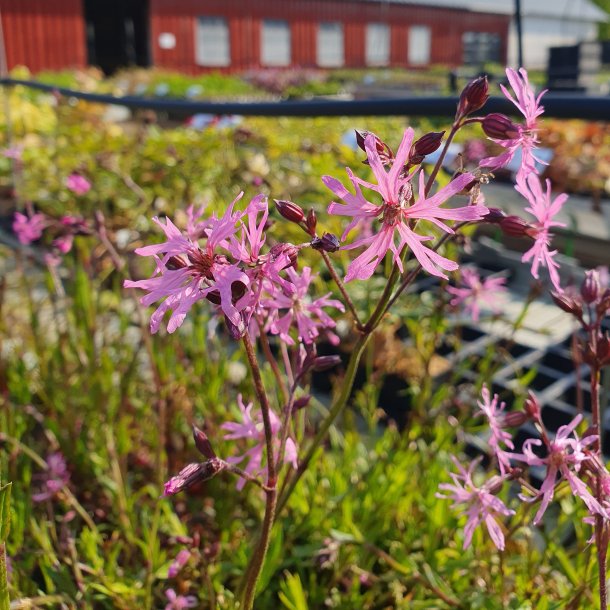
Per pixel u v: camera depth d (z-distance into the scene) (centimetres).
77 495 170
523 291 302
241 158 233
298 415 141
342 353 229
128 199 259
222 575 131
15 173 293
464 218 65
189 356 199
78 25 1809
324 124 400
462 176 65
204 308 179
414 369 222
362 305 175
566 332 257
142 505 157
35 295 271
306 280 85
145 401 184
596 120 105
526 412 84
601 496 75
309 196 207
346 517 133
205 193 232
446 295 179
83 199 277
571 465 77
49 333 238
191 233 83
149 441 177
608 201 340
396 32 2392
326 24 2256
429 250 65
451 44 2481
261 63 2141
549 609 104
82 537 132
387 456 149
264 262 69
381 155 71
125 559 145
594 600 102
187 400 182
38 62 1770
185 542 116
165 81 1036
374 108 134
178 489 74
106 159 245
